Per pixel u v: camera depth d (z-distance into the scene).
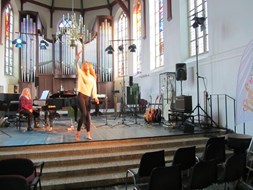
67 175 4.26
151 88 11.03
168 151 5.17
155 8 11.12
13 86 12.47
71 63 14.31
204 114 7.21
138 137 5.55
